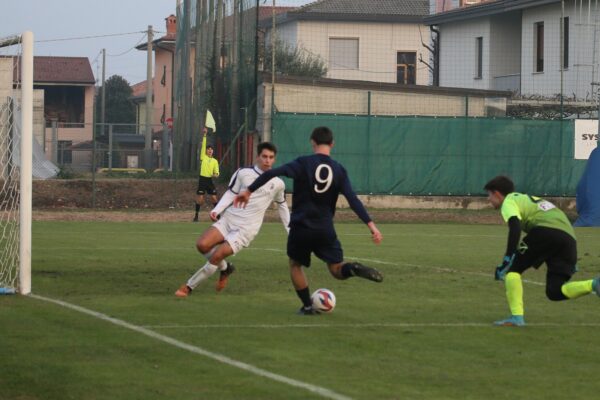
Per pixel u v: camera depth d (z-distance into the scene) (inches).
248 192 1140.5
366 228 2918.3
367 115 3592.5
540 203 1128.2
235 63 3917.3
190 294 1390.3
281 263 1841.8
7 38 1449.3
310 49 6614.2
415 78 6717.5
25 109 1363.2
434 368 902.4
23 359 917.2
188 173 4655.5
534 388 829.8
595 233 2851.9
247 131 3656.5
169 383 824.3
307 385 820.0
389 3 6717.5
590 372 896.3
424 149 3639.3
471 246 2289.6
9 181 1683.1
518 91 4891.7
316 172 1144.2
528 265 1135.6
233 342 1015.0
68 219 3179.1
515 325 1146.0
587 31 4613.7
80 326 1100.5
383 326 1131.9
